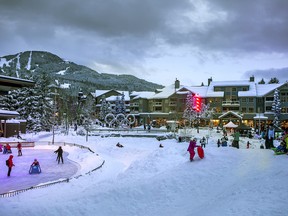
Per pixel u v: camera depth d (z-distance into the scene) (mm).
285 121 81438
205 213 11211
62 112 107312
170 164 23938
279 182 13539
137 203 14219
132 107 108375
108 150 44906
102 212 13281
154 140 55312
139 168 23906
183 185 16219
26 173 27672
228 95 92562
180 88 99812
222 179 16641
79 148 46625
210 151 25078
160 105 103062
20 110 77062
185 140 52875
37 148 50438
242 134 59750
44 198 16969
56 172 28234
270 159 20188
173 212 12609
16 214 13438
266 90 90250
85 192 17500
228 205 11531
